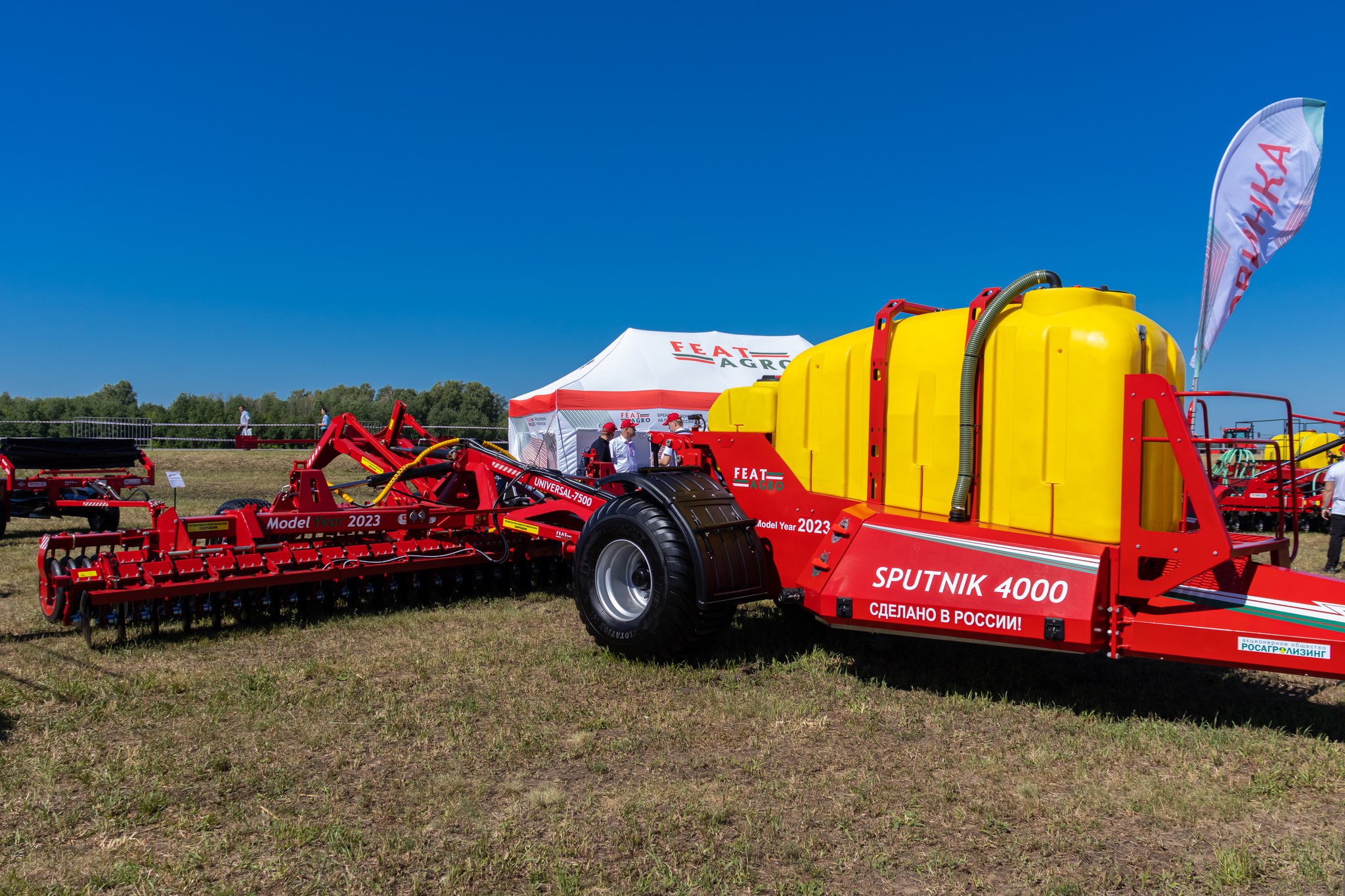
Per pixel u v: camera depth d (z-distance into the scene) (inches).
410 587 270.7
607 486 260.8
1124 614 161.8
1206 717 171.9
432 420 1460.4
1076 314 169.6
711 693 184.1
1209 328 257.1
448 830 122.0
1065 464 167.3
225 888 105.8
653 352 718.5
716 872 110.7
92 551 354.9
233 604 236.7
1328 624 145.5
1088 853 117.2
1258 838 121.2
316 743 153.9
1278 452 189.0
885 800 133.0
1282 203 250.2
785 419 214.7
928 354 188.2
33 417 1311.5
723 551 199.9
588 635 231.9
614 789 136.5
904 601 174.4
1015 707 176.6
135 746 150.6
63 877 108.1
